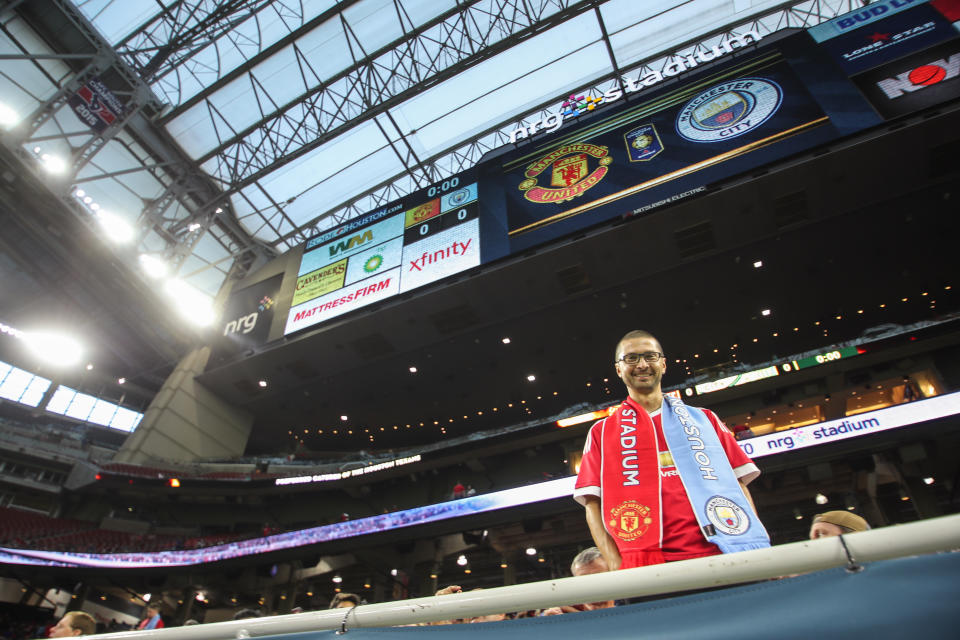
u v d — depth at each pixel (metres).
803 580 0.80
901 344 13.90
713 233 16.52
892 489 13.24
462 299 18.59
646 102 18.55
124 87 21.36
